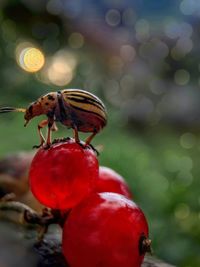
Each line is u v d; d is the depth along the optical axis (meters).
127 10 0.67
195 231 0.16
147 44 0.66
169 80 0.65
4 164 0.10
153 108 0.62
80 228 0.07
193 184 0.24
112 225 0.07
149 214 0.18
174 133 0.60
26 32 0.53
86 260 0.07
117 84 0.61
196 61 0.65
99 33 0.62
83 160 0.07
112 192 0.08
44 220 0.07
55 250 0.08
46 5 0.53
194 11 0.68
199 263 0.15
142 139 0.53
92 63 0.59
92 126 0.07
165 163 0.33
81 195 0.07
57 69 0.50
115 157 0.23
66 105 0.07
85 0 0.62
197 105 0.63
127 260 0.07
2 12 0.50
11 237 0.08
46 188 0.07
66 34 0.57
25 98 0.39
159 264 0.08
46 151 0.07
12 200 0.10
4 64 0.42
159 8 0.69
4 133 0.23
